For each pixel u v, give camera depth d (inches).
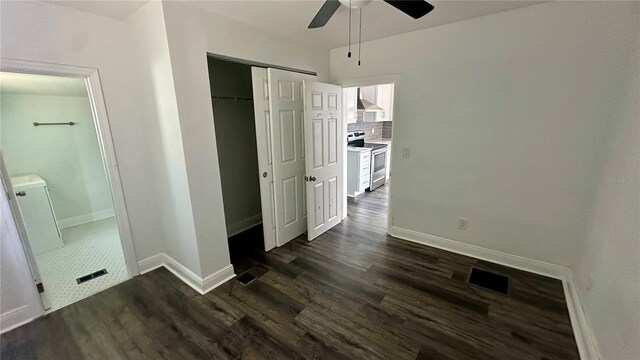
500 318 76.9
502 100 93.4
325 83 126.2
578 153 83.9
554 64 82.8
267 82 105.5
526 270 99.7
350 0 60.9
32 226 116.3
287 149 117.8
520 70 88.4
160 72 79.7
